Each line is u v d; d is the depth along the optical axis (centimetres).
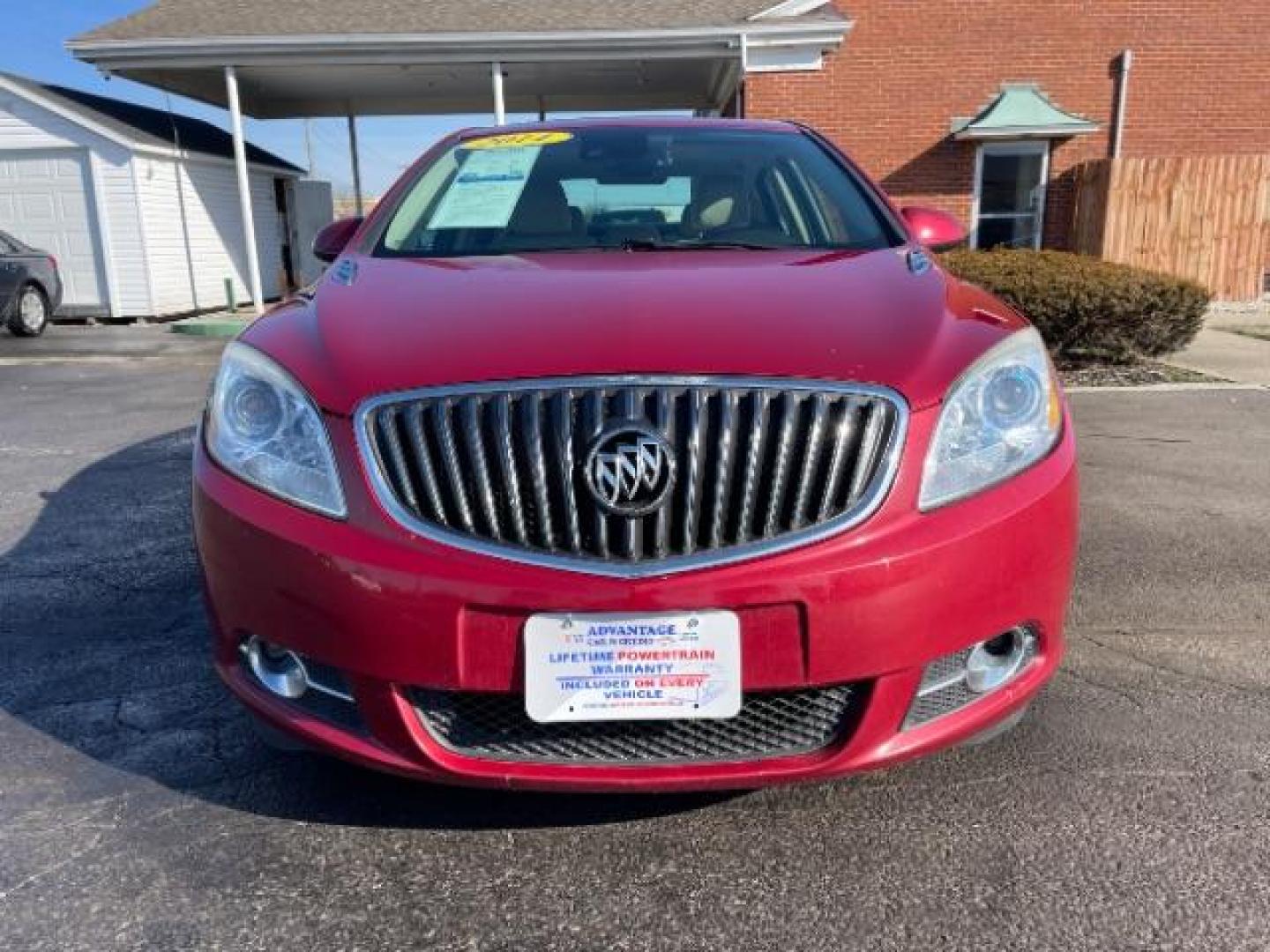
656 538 186
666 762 195
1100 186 1290
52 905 200
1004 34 1356
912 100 1366
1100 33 1361
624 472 185
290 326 233
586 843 218
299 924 195
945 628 194
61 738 264
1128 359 798
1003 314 240
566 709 189
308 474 200
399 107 1716
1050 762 245
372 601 190
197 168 1593
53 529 445
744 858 212
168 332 1299
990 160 1388
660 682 188
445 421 194
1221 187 1259
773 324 212
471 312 223
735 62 1277
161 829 225
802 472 190
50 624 338
